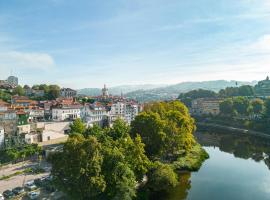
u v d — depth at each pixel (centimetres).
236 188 10931
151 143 12481
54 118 19850
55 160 8331
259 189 10862
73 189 7875
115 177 8212
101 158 8162
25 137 14662
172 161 13312
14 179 10106
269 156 16162
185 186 10975
